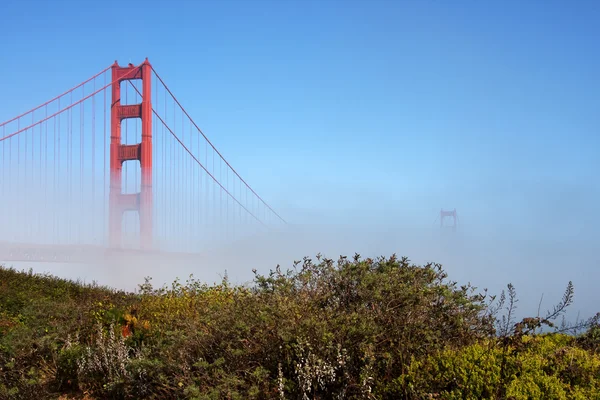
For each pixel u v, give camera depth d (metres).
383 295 4.65
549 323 4.13
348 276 5.04
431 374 3.96
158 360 4.91
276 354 4.39
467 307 4.78
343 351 4.15
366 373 3.96
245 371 4.31
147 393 4.89
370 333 4.20
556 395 3.52
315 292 5.06
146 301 8.27
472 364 3.90
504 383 3.69
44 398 5.33
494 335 4.47
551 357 4.12
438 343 4.44
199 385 4.35
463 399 3.70
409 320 4.46
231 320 4.89
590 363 4.00
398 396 3.97
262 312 4.57
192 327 5.04
